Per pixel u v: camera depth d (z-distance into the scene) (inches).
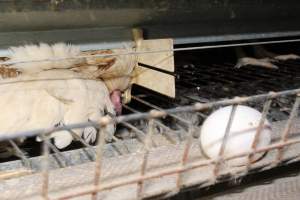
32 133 18.5
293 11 49.1
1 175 25.4
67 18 34.4
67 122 32.1
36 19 33.0
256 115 26.4
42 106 31.3
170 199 24.5
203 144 26.3
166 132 33.5
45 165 20.0
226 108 27.0
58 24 34.9
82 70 35.4
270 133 26.7
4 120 30.3
